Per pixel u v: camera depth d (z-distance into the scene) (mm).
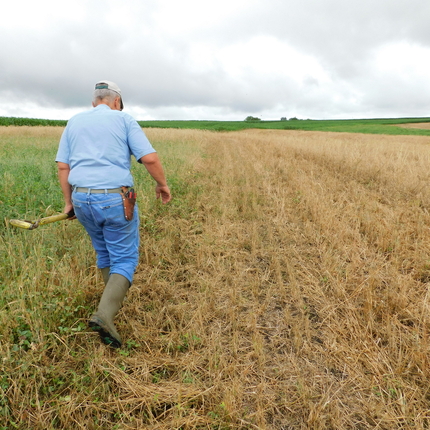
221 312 2711
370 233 4230
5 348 2057
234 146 16859
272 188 6699
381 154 10352
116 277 2238
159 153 11234
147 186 5973
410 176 6934
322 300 2857
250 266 3518
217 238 4102
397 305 2699
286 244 4027
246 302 2848
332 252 3766
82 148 2168
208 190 6496
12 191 4938
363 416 1841
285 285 3113
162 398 1912
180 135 23016
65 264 3051
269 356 2264
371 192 6281
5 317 2211
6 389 1867
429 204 5359
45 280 2758
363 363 2197
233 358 2221
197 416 1802
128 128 2258
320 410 1826
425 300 2682
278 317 2680
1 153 9945
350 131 49844
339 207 5266
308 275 3254
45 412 1786
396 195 5938
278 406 1904
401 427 1774
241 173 8281
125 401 1869
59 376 2008
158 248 3707
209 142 19688
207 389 1938
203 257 3551
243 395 1960
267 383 2047
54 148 11914
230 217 4969
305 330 2459
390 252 3738
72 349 2203
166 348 2289
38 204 4664
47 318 2324
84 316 2492
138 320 2555
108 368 2041
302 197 5980
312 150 12500
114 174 2152
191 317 2627
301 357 2260
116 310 2166
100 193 2115
